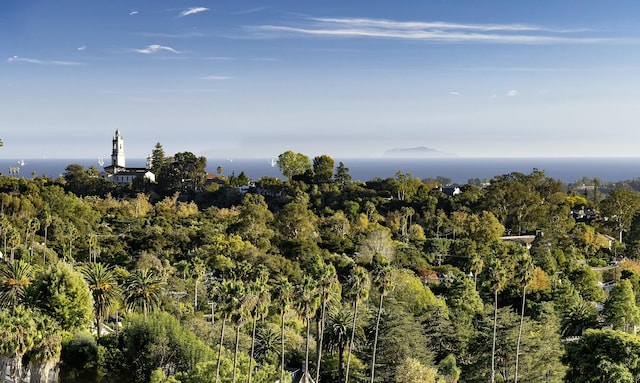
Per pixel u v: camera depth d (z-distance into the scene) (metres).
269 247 130.38
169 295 98.19
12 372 54.12
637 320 90.06
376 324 73.62
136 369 70.19
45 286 71.31
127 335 72.00
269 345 75.94
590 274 113.69
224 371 61.53
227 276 87.75
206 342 75.75
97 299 75.38
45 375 55.88
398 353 73.50
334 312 77.31
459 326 84.06
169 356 70.25
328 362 76.75
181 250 133.62
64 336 68.44
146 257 116.81
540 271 108.38
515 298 106.81
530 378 72.44
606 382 63.53
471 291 96.50
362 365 73.44
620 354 64.44
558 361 74.00
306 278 66.56
